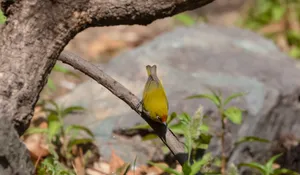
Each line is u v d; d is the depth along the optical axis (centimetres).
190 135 761
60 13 708
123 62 1283
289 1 1912
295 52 1708
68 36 725
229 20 2094
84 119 1094
